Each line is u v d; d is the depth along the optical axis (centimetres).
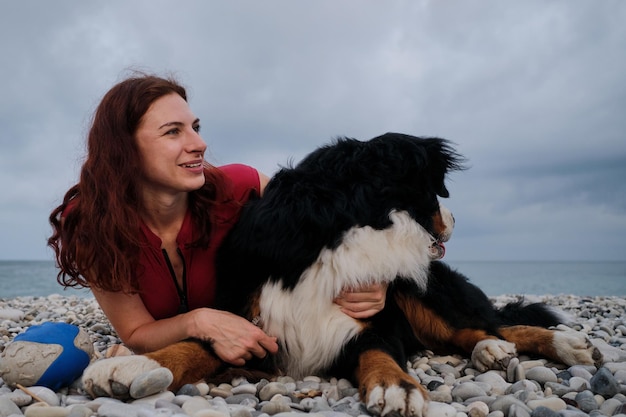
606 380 113
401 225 125
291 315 126
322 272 123
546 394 116
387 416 99
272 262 126
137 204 134
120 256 129
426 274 138
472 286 162
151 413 90
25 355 113
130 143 128
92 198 129
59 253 141
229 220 142
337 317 126
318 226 122
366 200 124
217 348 121
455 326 152
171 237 139
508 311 182
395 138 133
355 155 129
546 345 144
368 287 124
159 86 130
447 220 144
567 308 299
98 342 193
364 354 120
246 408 97
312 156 134
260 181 153
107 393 104
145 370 106
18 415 92
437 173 135
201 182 132
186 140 129
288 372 133
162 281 140
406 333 140
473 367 143
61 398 108
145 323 137
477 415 101
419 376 131
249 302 131
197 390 110
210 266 142
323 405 105
